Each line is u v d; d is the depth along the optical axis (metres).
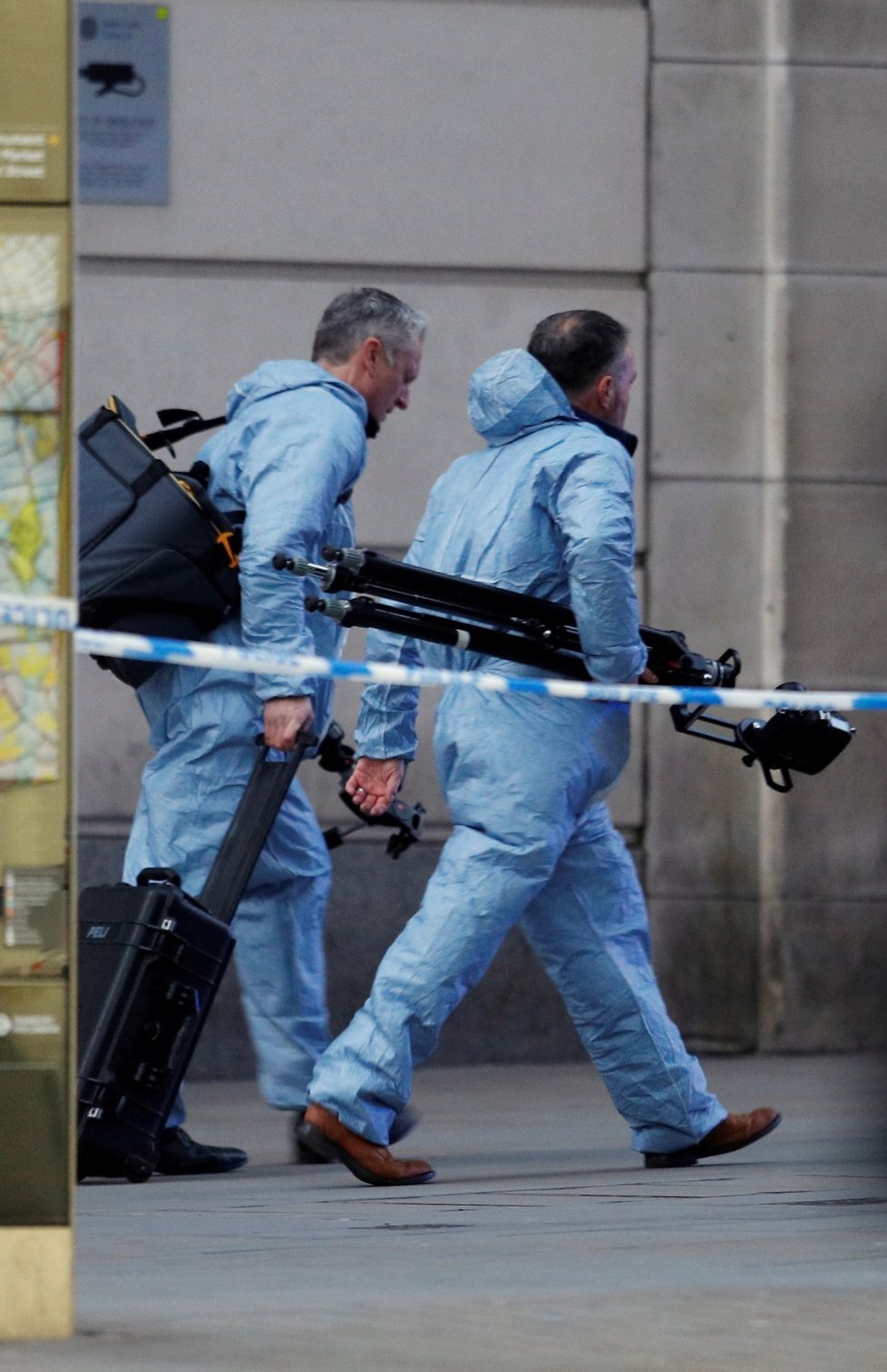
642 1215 15.81
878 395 29.69
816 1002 29.56
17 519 11.15
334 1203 17.03
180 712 20.12
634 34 29.50
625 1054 19.27
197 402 28.92
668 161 29.55
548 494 18.70
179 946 17.83
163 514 19.56
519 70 29.36
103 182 28.67
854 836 29.64
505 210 29.34
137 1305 12.09
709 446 29.53
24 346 11.16
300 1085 20.89
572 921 19.27
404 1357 10.52
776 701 18.45
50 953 11.00
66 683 11.08
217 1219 16.20
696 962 29.45
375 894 28.72
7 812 11.02
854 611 29.66
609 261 29.48
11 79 11.13
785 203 29.56
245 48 28.92
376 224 29.17
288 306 29.06
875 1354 10.56
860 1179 18.20
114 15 28.66
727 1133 19.47
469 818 18.58
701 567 29.52
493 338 29.38
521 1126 23.36
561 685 17.47
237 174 28.94
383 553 29.23
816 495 29.61
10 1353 10.59
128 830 28.53
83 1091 17.59
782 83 29.58
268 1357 10.52
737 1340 10.92
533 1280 12.85
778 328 29.56
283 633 19.36
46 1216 11.02
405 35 29.20
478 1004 29.11
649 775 29.41
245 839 19.11
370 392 20.83
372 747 19.64
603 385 19.31
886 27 29.73
